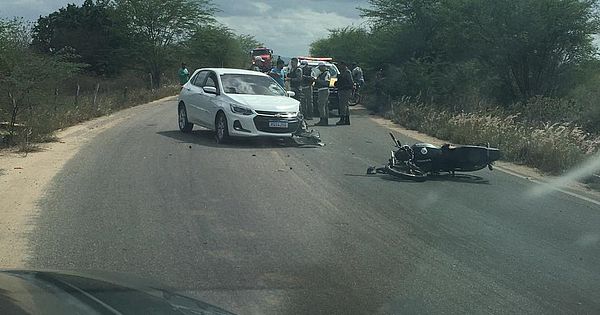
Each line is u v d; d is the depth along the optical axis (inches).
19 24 773.3
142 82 1781.5
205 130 705.6
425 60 1099.3
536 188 440.1
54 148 546.0
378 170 462.3
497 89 1015.6
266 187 399.9
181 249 269.6
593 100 821.9
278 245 279.4
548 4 926.4
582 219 350.0
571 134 605.3
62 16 2015.3
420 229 313.7
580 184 473.4
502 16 954.1
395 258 266.5
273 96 614.9
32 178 410.6
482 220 337.4
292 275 241.9
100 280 138.9
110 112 938.7
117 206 340.2
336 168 479.2
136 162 475.8
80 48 1870.1
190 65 1910.7
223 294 219.6
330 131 737.6
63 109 759.1
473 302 220.2
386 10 1212.5
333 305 213.6
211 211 335.3
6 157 494.9
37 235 284.4
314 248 276.7
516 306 217.6
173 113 949.2
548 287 237.8
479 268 257.0
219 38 2028.8
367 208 354.0
